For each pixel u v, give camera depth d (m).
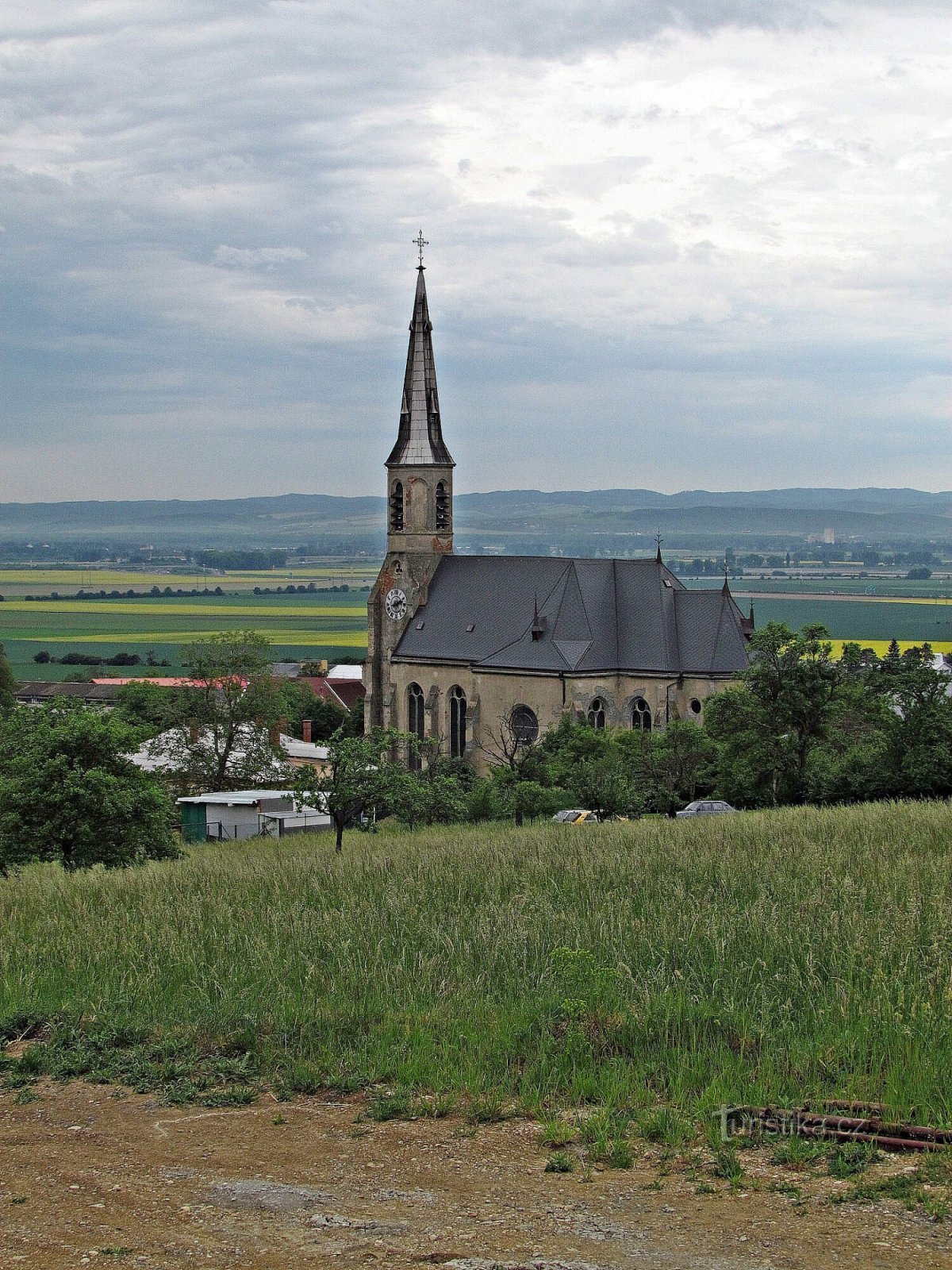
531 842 53.47
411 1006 29.50
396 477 144.12
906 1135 21.47
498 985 31.03
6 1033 30.14
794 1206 19.44
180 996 31.67
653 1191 20.30
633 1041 26.70
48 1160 22.58
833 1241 18.22
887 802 67.94
